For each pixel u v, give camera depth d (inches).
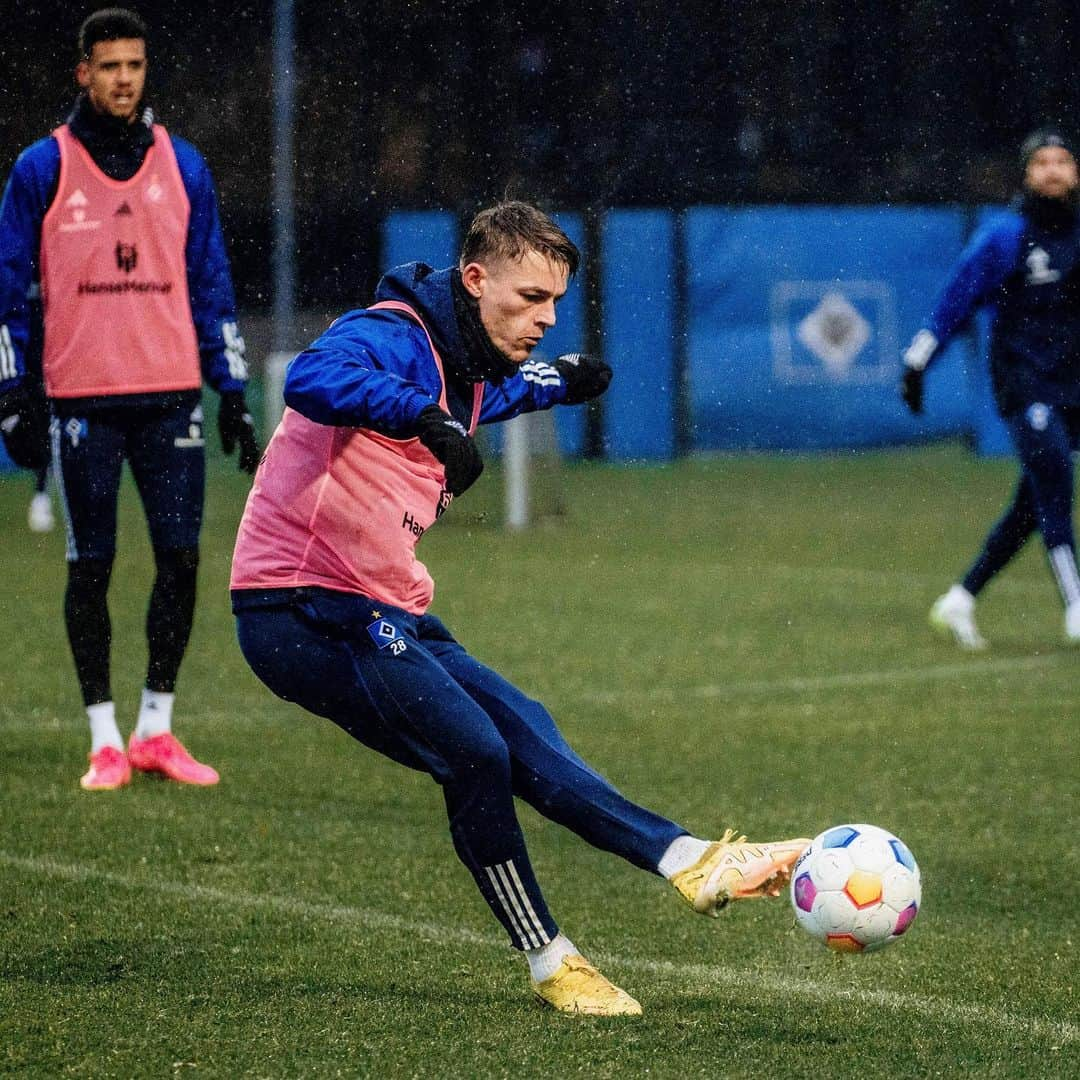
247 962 548.1
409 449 489.7
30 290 823.7
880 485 2471.7
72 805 772.6
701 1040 472.7
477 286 484.4
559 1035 474.3
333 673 490.3
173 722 964.6
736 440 2881.4
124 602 1396.4
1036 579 1584.6
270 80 2719.0
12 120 2255.2
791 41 2913.4
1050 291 1140.5
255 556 499.5
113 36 784.9
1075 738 930.1
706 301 2849.4
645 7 2824.8
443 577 1567.4
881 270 2888.8
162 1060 450.9
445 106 2770.7
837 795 812.0
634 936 597.9
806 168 2974.9
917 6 2960.1
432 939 582.2
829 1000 518.3
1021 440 1157.7
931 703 1025.5
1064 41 2955.2
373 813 772.6
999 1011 510.0
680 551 1774.1
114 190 793.6
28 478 2571.4
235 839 719.7
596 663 1152.2
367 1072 442.9
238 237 2763.3
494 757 482.9
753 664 1151.0
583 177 2829.7
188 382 816.9
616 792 498.6
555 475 2059.5
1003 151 2982.3
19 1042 464.8
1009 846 721.6
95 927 586.6
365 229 2778.1
